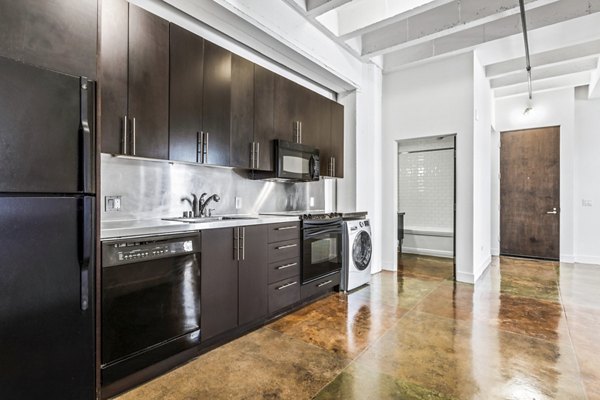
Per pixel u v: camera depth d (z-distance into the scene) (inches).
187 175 108.0
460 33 151.0
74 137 56.1
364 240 153.5
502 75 181.8
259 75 118.3
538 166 218.4
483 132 181.6
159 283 75.2
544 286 151.2
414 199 243.1
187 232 81.6
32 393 52.0
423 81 172.2
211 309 87.6
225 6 94.1
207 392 69.2
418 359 83.0
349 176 171.9
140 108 80.9
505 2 115.7
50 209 53.5
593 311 117.2
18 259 50.2
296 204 156.3
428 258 219.3
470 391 69.1
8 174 48.6
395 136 181.9
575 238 208.8
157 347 74.7
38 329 52.5
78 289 57.1
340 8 137.0
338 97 175.3
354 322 108.0
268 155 122.2
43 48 52.4
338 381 73.3
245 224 98.0
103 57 73.9
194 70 94.3
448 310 118.8
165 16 96.9
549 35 135.9
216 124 101.3
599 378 73.8
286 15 116.3
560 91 209.6
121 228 70.4
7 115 48.4
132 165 93.4
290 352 87.2
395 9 122.3
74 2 56.5
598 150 201.8
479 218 172.1
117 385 68.1
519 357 83.6
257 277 102.3
